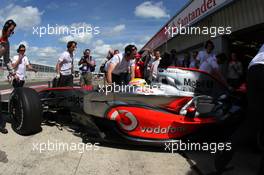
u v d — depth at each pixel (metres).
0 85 18.91
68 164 3.19
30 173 2.93
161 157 3.48
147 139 3.62
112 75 5.57
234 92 4.16
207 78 4.25
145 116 3.59
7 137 4.08
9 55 4.84
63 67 6.56
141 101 3.97
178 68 4.26
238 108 3.78
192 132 3.64
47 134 4.30
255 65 2.47
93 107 3.85
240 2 7.65
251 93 2.50
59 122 5.07
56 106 4.73
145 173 3.00
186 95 4.17
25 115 4.05
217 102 3.88
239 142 2.60
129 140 3.65
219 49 8.94
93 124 3.94
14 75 5.02
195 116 3.74
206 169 3.12
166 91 4.13
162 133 3.60
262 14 6.79
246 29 7.66
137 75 7.41
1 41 4.53
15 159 3.28
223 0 7.72
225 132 3.71
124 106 3.71
